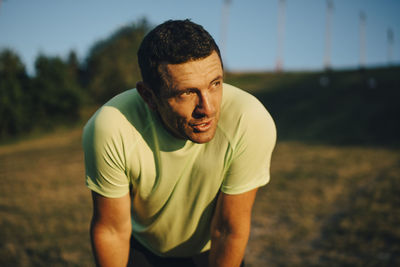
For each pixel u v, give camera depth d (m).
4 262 3.70
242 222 1.33
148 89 1.05
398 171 8.04
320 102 24.98
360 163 9.47
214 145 1.23
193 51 0.93
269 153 1.29
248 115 1.20
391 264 3.38
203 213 1.41
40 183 8.63
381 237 4.00
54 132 28.20
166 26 0.97
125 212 1.32
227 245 1.34
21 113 27.88
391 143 13.78
